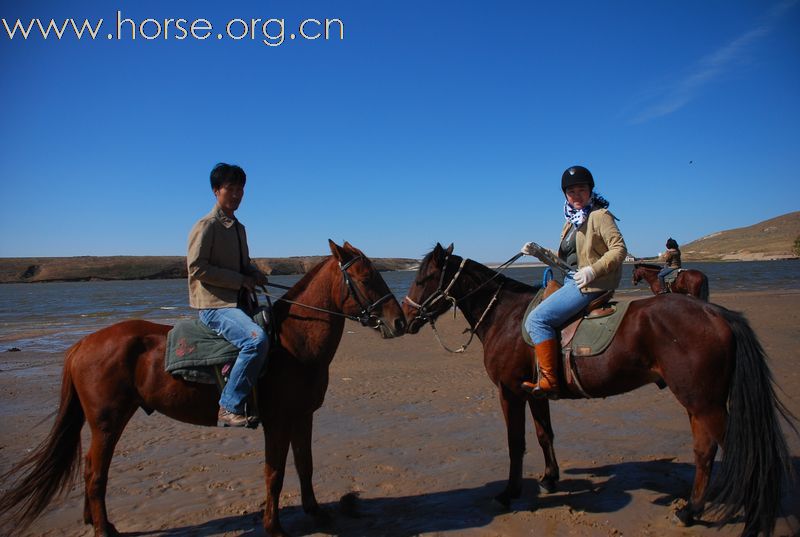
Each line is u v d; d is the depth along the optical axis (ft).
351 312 14.51
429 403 28.45
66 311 107.45
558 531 14.51
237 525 15.44
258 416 13.88
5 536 14.98
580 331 14.85
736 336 13.01
